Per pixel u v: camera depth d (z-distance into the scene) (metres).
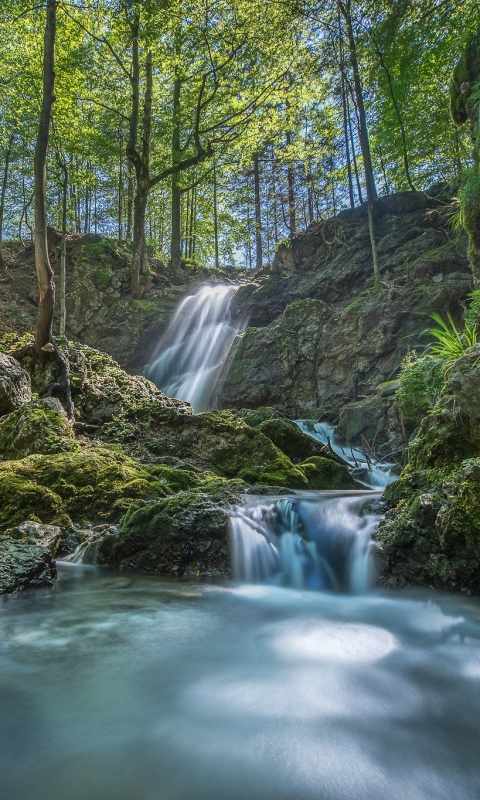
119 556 5.33
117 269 20.75
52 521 5.90
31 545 4.87
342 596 4.51
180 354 18.41
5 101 16.12
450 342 6.27
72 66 14.81
